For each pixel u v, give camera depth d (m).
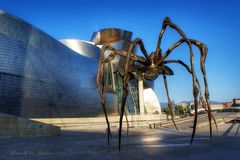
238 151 8.39
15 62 31.53
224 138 12.96
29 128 17.11
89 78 45.94
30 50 33.81
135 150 8.95
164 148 9.34
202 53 8.74
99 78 9.08
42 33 36.53
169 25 8.80
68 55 42.56
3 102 29.70
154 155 7.76
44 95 35.12
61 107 38.28
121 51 9.27
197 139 12.59
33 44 34.53
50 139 14.89
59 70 38.91
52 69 37.38
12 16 32.34
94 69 48.69
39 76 34.69
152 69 9.52
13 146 11.14
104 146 10.50
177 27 8.42
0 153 8.87
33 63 33.94
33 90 33.44
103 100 9.31
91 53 55.53
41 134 17.53
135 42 8.25
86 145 11.18
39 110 34.12
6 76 30.34
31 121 17.27
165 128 26.22
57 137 16.47
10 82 30.64
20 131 16.73
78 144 11.71
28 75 32.97
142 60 9.27
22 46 32.78
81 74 44.19
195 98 7.89
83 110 42.94
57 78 38.09
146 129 25.69
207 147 9.41
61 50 40.78
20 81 31.80
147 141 12.18
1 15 31.25
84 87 43.97
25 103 32.12
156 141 12.02
